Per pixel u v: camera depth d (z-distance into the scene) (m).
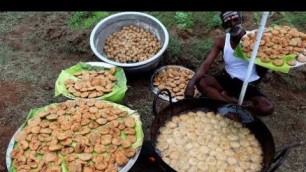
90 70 3.48
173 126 2.77
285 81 4.00
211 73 4.08
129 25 4.34
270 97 3.87
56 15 4.80
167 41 3.92
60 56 4.32
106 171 2.51
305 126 3.63
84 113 2.91
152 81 3.93
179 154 2.56
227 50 3.14
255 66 3.16
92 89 3.23
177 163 2.51
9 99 3.81
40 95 3.87
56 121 2.88
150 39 4.22
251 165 2.51
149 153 3.08
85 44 4.38
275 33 3.07
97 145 2.68
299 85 3.98
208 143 2.65
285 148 2.43
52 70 4.14
